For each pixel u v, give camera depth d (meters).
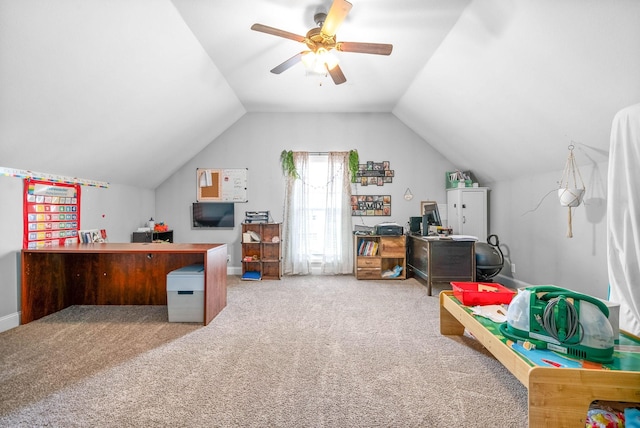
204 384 1.81
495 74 2.75
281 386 1.79
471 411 1.57
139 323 2.79
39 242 2.96
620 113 2.05
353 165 4.88
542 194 3.60
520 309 1.65
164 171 4.67
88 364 2.03
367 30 2.66
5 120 2.20
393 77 3.60
